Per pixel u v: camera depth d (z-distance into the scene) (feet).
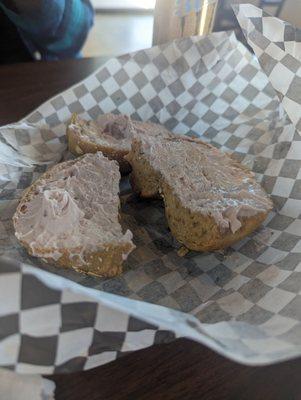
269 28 0.71
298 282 0.50
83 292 0.32
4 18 1.14
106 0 2.35
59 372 0.39
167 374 0.42
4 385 0.38
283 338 0.38
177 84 0.90
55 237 0.55
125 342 0.41
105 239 0.56
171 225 0.64
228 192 0.64
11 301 0.32
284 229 0.62
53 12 1.14
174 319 0.36
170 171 0.66
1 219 0.63
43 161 0.76
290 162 0.71
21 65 0.99
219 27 0.97
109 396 0.40
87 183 0.66
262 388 0.41
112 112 0.86
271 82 0.71
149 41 1.88
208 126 0.87
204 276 0.58
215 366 0.43
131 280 0.57
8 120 0.80
